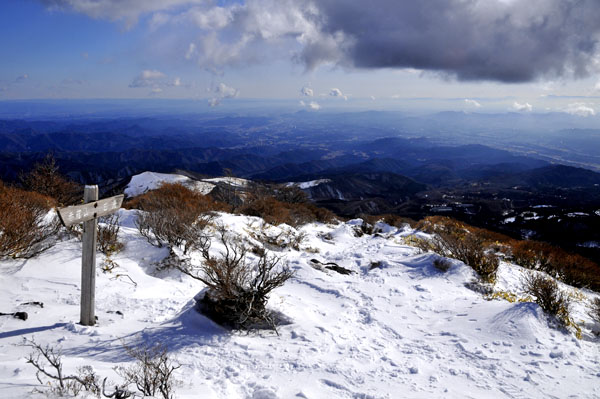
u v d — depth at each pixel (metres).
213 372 3.75
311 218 21.30
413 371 3.86
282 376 3.67
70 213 4.15
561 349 4.23
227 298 5.13
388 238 14.90
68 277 6.78
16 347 4.04
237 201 23.45
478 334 4.78
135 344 4.40
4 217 6.73
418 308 6.14
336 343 4.64
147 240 9.48
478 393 3.38
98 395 2.73
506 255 13.10
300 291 7.30
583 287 11.52
